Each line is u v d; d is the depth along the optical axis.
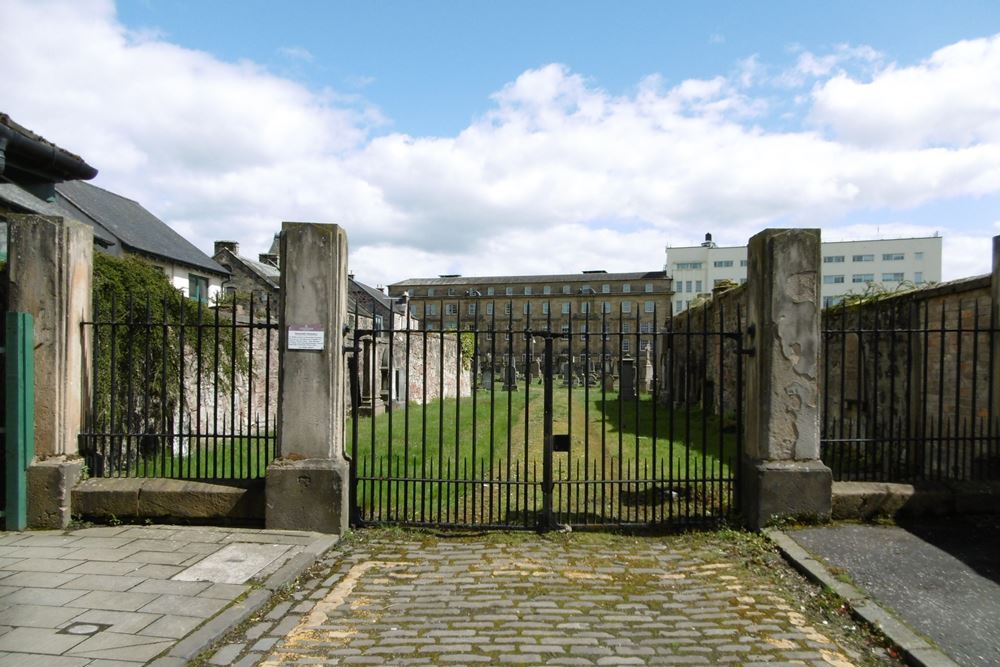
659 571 5.03
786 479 5.81
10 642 3.52
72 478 5.90
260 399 14.47
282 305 5.79
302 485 5.73
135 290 9.47
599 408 21.30
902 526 5.78
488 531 6.05
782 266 5.83
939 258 73.69
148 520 5.91
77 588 4.34
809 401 5.86
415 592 4.58
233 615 3.95
